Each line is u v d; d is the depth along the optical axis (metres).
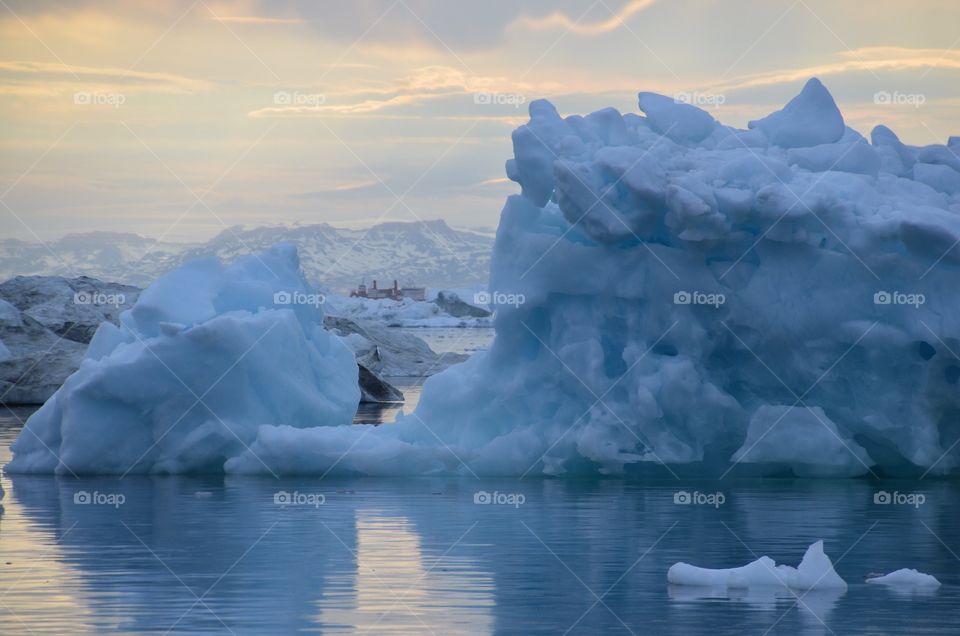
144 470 27.75
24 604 14.49
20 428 39.12
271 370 28.45
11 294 68.44
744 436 26.48
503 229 27.62
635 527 19.98
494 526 20.09
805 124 28.64
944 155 28.80
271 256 32.09
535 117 27.75
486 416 27.62
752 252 26.56
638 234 26.53
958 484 25.55
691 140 28.20
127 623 13.56
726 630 13.27
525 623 13.59
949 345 24.98
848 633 13.12
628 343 26.67
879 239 25.48
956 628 13.33
